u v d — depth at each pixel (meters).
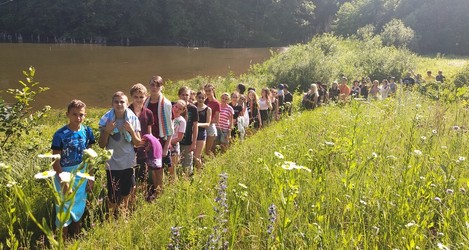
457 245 3.15
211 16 96.06
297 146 5.99
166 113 6.02
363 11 78.44
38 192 5.18
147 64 47.34
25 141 6.92
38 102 24.22
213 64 49.78
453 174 4.40
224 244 3.32
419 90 14.87
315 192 4.16
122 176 5.07
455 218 3.50
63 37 86.06
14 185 2.08
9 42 79.69
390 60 28.97
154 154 5.48
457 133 5.80
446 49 66.88
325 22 114.44
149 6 90.62
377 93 16.16
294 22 105.00
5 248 4.18
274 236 3.49
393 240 3.35
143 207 4.70
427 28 67.75
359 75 27.98
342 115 8.49
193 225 3.61
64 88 29.41
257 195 4.52
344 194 4.05
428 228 3.56
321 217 3.47
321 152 5.29
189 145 6.84
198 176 5.50
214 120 8.21
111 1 89.00
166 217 4.22
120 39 88.94
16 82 31.08
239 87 10.08
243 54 67.50
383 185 4.20
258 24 101.00
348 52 33.50
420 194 3.89
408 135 6.24
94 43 86.12
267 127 10.28
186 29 92.00
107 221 4.51
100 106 23.77
